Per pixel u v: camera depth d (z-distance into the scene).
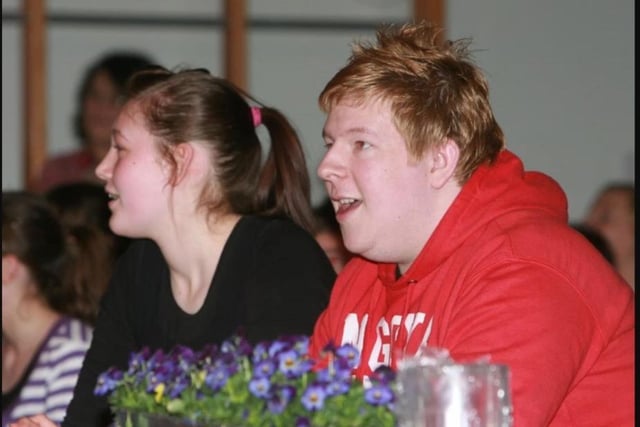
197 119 6.73
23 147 16.36
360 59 5.48
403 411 4.16
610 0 16.70
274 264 6.56
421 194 5.41
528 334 5.04
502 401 4.17
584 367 5.30
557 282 5.19
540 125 16.61
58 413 8.54
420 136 5.35
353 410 4.27
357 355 4.58
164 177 6.70
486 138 5.55
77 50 16.52
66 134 16.42
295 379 4.42
